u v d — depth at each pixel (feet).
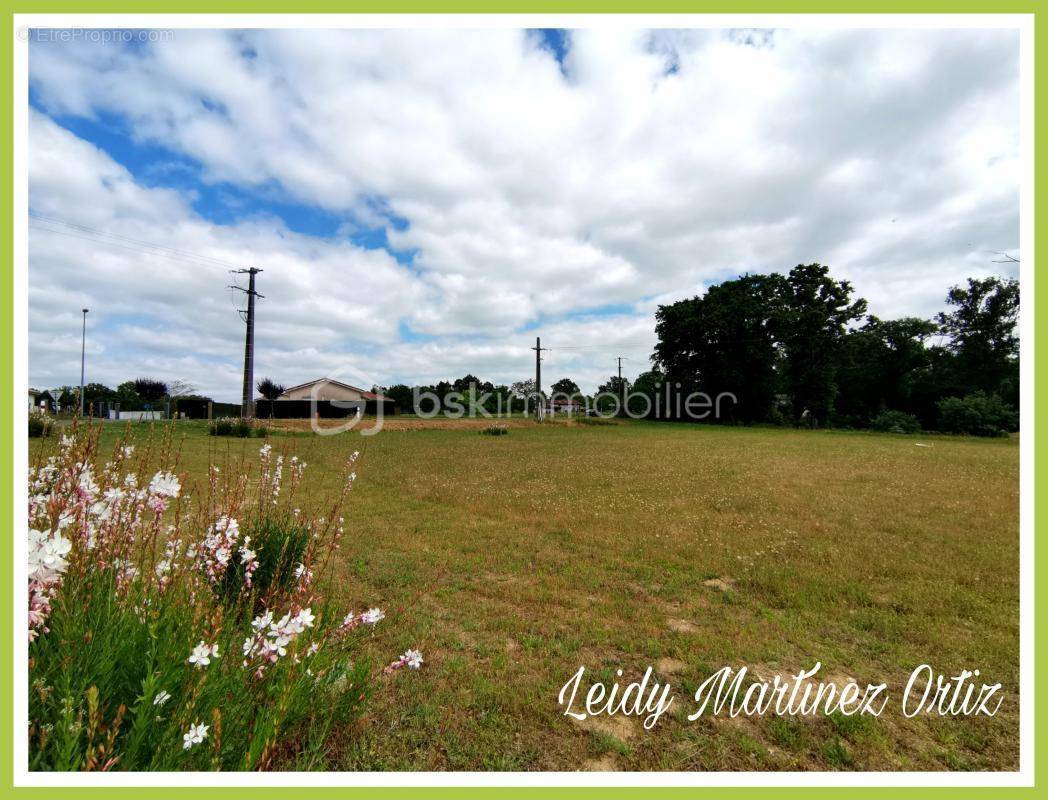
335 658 9.16
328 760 7.88
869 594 16.10
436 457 56.75
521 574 17.81
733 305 161.17
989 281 151.64
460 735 8.84
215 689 6.64
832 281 157.28
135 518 8.82
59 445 8.42
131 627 7.08
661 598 15.92
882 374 171.32
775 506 30.04
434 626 13.25
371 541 21.38
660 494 34.22
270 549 12.39
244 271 90.79
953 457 59.93
